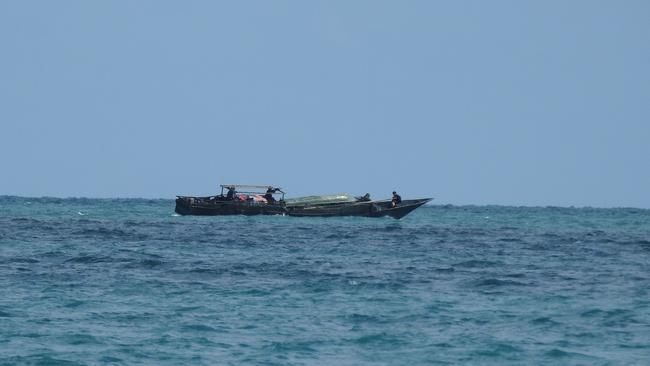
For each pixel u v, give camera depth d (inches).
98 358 4234.7
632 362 4288.9
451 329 4926.2
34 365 4106.8
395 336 4744.1
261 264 7672.2
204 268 7283.5
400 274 7116.1
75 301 5570.9
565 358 4347.9
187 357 4279.0
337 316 5246.1
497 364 4249.5
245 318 5152.6
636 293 6205.7
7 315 5083.7
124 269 7135.8
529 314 5349.4
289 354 4362.7
